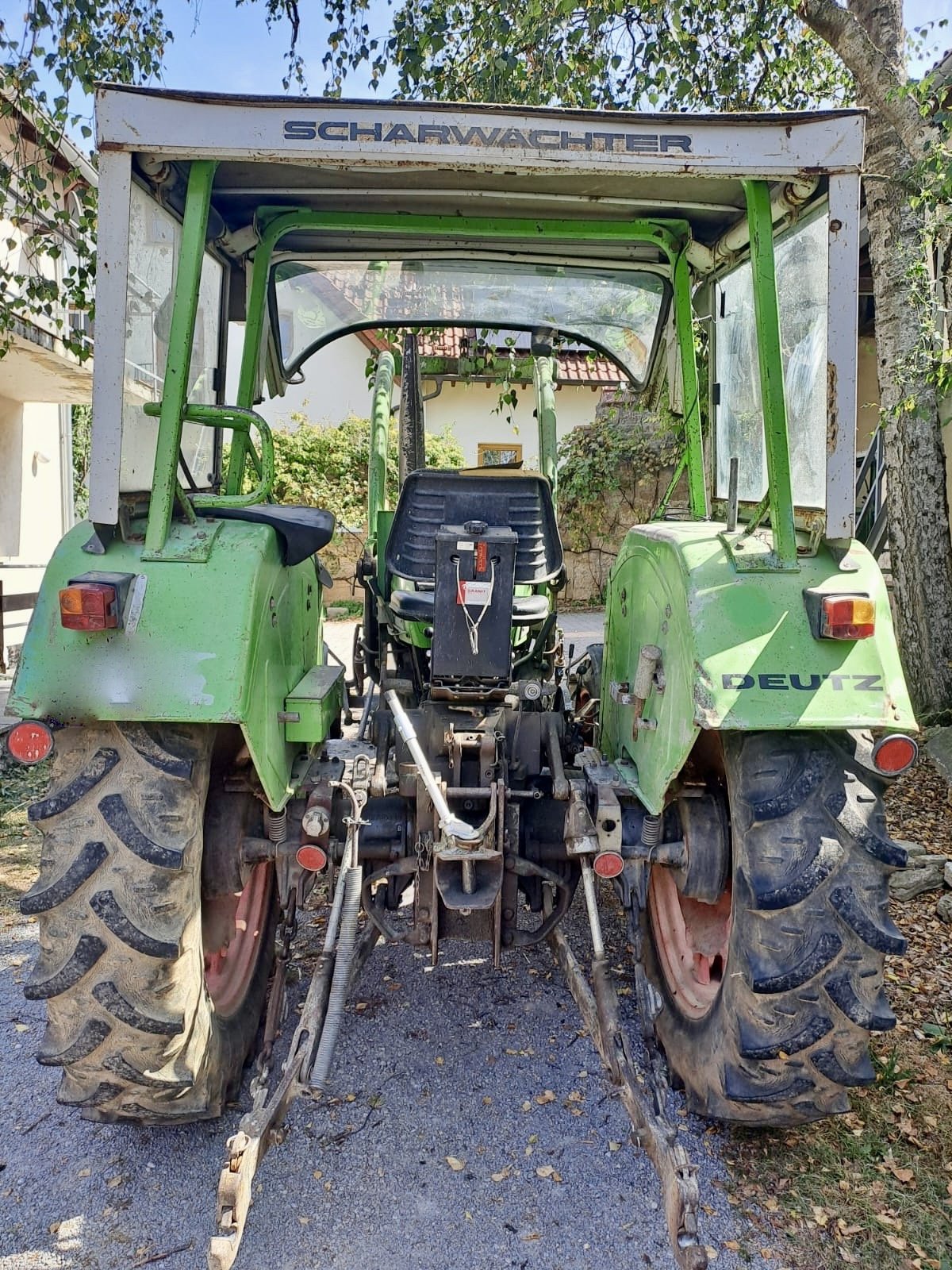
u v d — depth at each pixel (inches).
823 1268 79.5
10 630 361.1
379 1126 97.2
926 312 207.5
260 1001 105.7
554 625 129.8
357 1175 90.2
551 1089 103.5
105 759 79.0
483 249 128.6
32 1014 119.2
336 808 105.7
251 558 82.7
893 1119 98.9
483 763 100.8
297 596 106.6
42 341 267.6
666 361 147.4
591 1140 95.5
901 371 206.4
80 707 76.4
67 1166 91.6
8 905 150.9
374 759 108.7
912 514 227.3
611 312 147.7
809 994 77.7
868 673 77.4
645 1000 92.4
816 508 91.3
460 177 98.8
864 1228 83.9
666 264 132.8
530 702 124.0
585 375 496.1
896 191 205.5
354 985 98.0
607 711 120.2
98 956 76.8
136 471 91.7
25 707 76.1
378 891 109.0
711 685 76.2
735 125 78.4
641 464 512.4
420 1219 84.7
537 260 131.2
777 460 82.0
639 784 96.3
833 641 78.3
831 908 77.1
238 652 78.0
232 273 130.2
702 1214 85.0
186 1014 79.4
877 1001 78.2
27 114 200.2
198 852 81.3
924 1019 118.0
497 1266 79.6
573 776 107.4
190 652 77.7
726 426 128.2
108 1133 96.1
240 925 110.0
